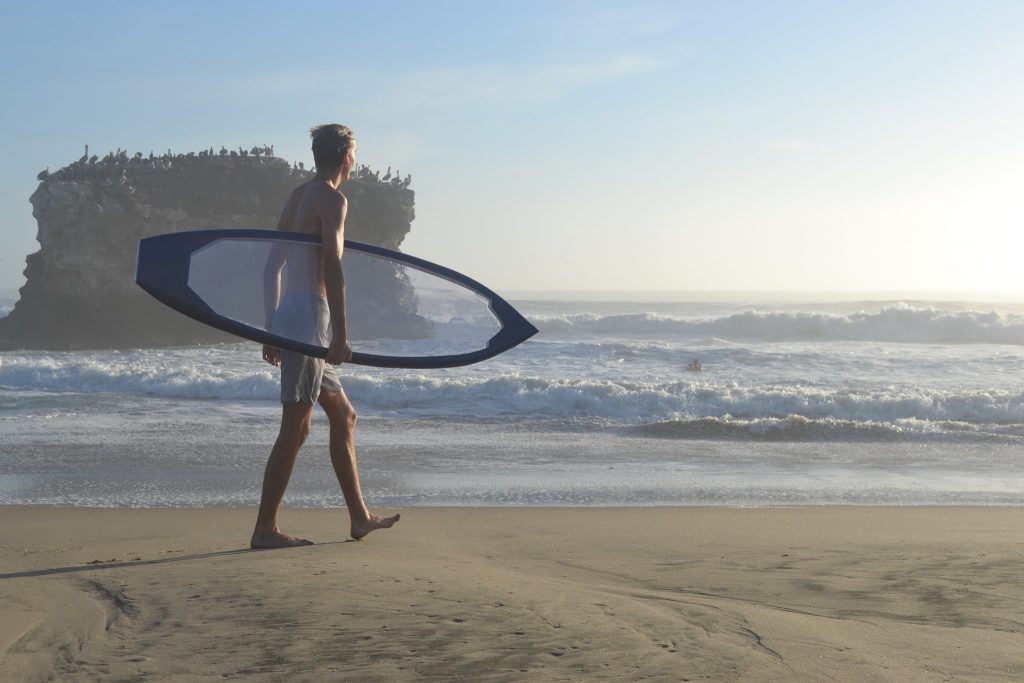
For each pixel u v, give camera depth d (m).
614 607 2.75
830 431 11.18
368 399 13.75
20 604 2.82
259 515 4.22
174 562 3.56
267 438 10.30
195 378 14.90
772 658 2.22
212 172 43.59
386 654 2.22
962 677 2.10
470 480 8.00
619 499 7.17
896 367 20.56
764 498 7.29
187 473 8.15
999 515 6.28
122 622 2.56
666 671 2.10
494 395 14.05
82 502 6.84
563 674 2.07
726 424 11.34
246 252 3.66
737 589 3.28
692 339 31.62
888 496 7.43
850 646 2.36
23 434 10.35
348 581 3.03
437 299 4.10
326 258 3.77
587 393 13.72
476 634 2.40
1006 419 12.91
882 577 3.53
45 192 39.78
